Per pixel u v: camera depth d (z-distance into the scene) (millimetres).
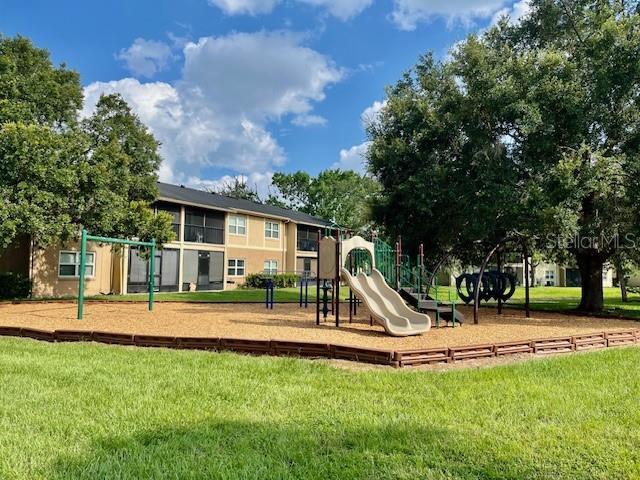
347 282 10664
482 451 3260
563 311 15375
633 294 29062
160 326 9695
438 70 15414
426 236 15406
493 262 23188
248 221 30609
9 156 12570
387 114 16016
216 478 2844
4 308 13695
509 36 15320
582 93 11867
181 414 3994
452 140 14148
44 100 16609
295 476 2875
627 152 11914
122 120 19609
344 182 54719
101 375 5371
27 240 19188
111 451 3230
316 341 7148
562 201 11477
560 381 5328
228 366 5918
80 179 14117
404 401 4457
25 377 5246
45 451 3207
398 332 8609
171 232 18125
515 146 13211
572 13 13977
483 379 5379
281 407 4230
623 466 3020
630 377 5574
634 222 12859
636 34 11336
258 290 26906
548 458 3146
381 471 2943
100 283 21875
